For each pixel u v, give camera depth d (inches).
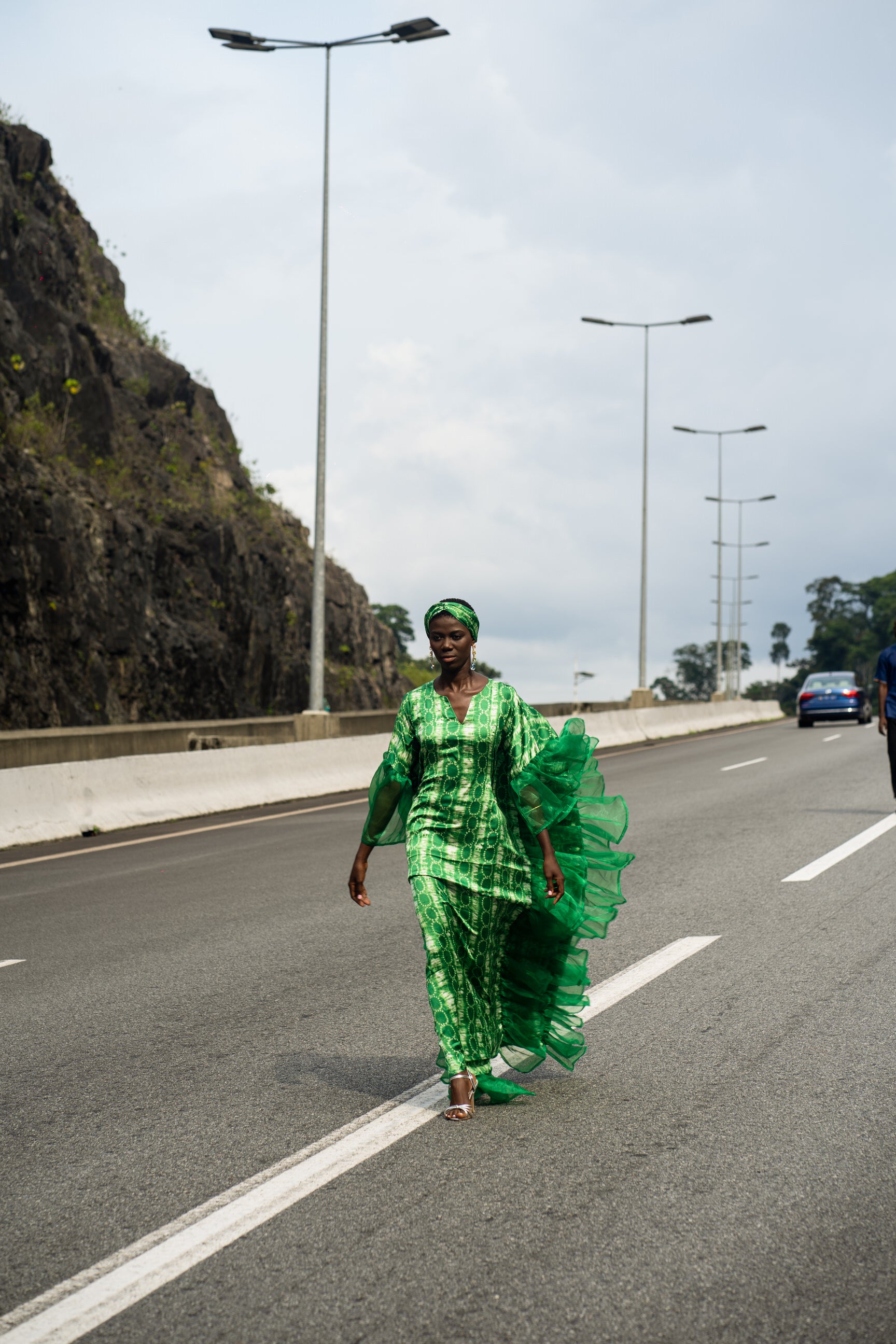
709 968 268.1
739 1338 117.0
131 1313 125.0
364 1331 119.8
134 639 1199.6
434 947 179.2
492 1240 138.3
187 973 285.0
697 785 719.1
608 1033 221.8
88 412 1344.7
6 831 549.0
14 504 1082.1
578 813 194.1
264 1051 218.4
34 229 1400.1
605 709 1486.2
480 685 185.0
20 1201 154.4
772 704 2064.5
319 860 475.2
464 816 181.5
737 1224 140.9
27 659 1058.1
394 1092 193.2
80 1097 195.6
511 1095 184.9
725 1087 189.9
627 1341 116.8
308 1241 139.6
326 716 856.9
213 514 1444.4
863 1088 186.9
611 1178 155.4
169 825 624.4
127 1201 153.4
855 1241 136.3
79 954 311.3
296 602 1573.6
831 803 584.4
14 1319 124.4
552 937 190.2
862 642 5890.8
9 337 1270.9
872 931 298.5
